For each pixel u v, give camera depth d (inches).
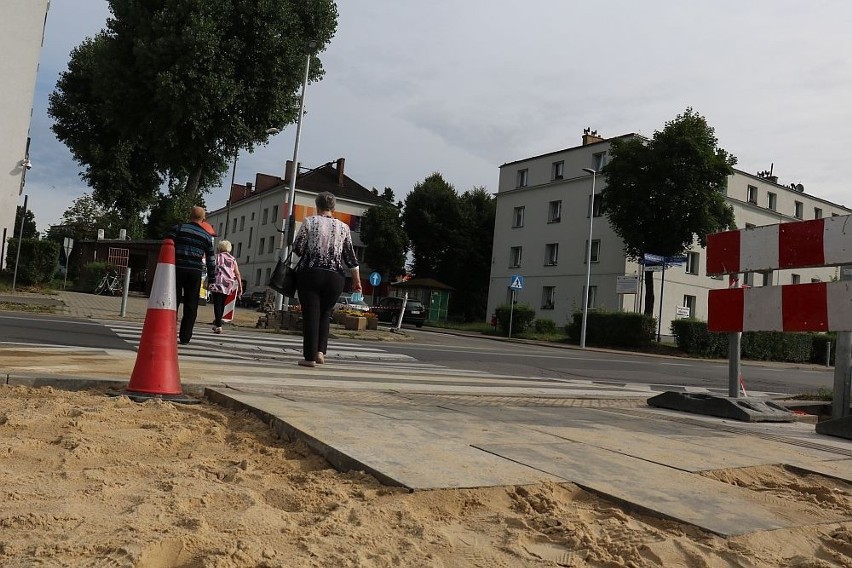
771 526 114.6
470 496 113.9
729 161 1369.3
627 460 153.3
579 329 1316.4
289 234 900.0
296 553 85.4
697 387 500.1
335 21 1224.2
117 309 722.8
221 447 137.9
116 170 1542.8
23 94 963.3
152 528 87.4
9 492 96.2
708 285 1722.4
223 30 1095.6
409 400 225.5
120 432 136.3
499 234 1987.0
